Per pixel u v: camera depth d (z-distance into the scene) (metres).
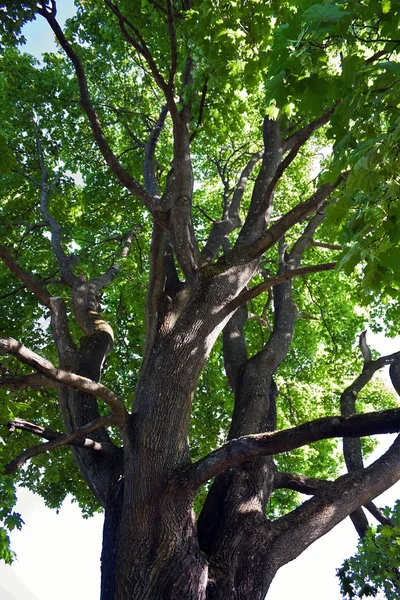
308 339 15.84
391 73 3.76
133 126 14.97
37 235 14.98
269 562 7.25
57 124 14.56
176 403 7.18
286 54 4.43
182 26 8.16
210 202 17.48
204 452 13.68
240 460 6.84
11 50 13.83
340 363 16.47
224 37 7.57
